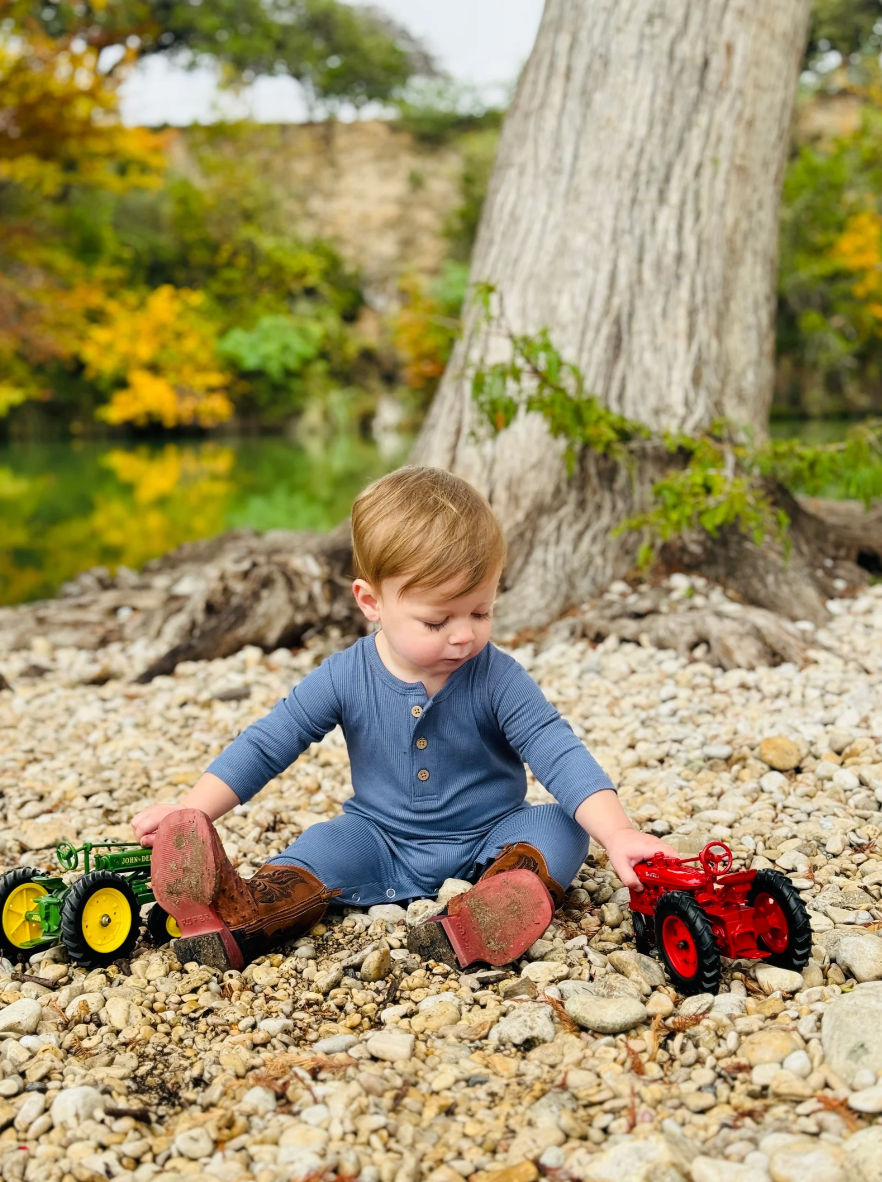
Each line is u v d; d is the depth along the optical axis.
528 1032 1.84
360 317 33.56
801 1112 1.58
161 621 5.64
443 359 18.22
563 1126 1.58
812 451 5.18
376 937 2.25
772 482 5.46
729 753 3.38
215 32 34.31
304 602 5.12
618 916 2.30
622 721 3.79
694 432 5.33
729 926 2.00
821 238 20.16
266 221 31.44
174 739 3.99
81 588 7.30
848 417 24.78
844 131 26.41
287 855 2.32
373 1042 1.81
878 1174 1.40
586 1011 1.86
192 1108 1.69
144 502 13.45
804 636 4.59
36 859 2.88
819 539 5.61
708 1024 1.83
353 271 33.69
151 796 3.36
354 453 22.12
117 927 2.20
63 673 5.17
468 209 27.20
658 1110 1.62
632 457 5.22
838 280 22.20
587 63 5.56
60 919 2.15
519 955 2.09
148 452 22.55
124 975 2.14
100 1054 1.84
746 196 5.66
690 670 4.26
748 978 2.01
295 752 2.40
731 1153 1.50
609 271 5.43
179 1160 1.54
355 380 32.56
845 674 4.11
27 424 25.92
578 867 2.32
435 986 2.06
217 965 2.12
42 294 21.72
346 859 2.34
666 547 5.12
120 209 29.73
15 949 2.21
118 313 23.61
